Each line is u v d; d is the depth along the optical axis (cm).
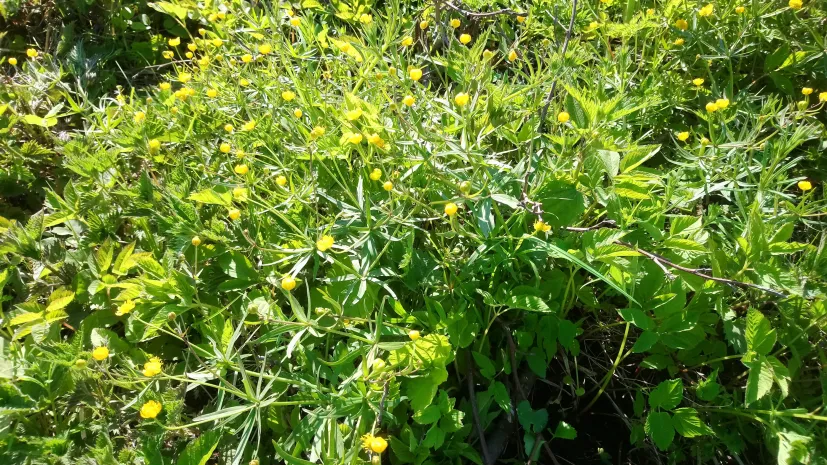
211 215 217
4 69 317
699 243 175
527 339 183
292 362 184
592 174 181
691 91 258
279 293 197
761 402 165
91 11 347
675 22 266
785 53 250
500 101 208
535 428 182
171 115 252
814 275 168
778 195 196
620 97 174
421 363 161
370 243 178
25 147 255
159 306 188
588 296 188
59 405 169
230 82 271
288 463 146
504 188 186
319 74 256
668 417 168
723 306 174
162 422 171
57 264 211
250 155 221
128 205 222
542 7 289
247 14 295
